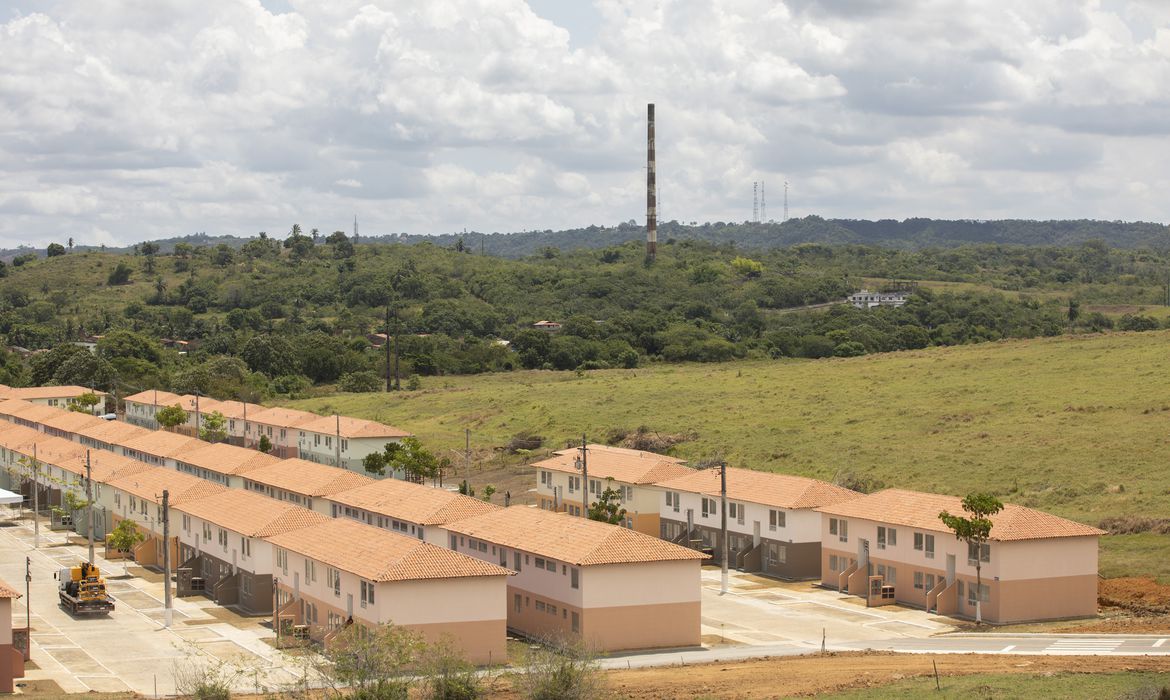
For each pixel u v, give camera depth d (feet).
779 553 310.86
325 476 343.87
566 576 235.81
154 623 259.19
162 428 559.38
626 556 232.53
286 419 497.46
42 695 192.65
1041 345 545.85
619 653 228.02
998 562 249.96
